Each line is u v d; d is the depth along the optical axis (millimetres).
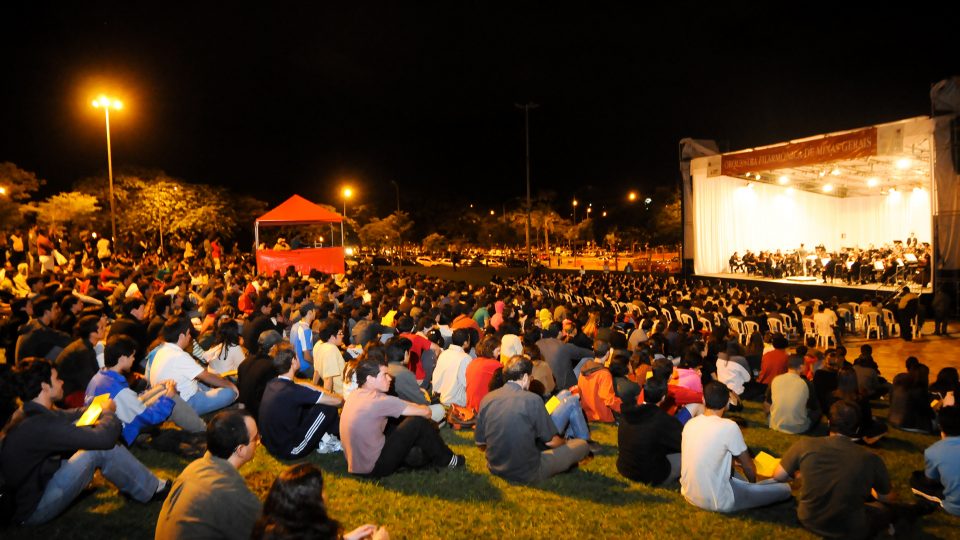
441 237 73312
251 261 32500
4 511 4281
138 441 6262
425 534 4641
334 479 5570
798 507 4844
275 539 2699
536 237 79875
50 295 9289
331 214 25109
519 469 5590
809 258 29250
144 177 44781
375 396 5625
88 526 4559
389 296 13805
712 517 5035
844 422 4668
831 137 22141
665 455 5680
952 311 19453
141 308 9078
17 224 33719
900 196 31594
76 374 6039
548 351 8594
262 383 6449
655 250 70375
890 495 4730
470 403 7445
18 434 4309
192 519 3262
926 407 7875
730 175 27703
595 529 4797
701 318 16250
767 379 9320
